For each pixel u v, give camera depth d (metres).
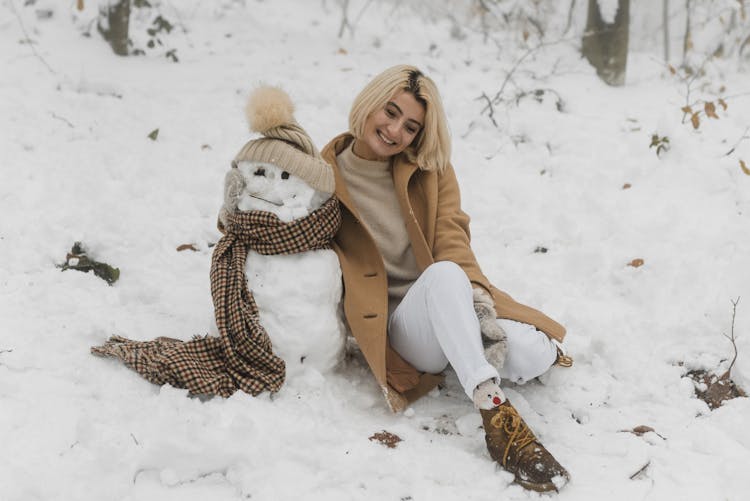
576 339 3.23
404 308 2.75
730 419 2.74
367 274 2.91
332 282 2.80
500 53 6.70
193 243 3.81
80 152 4.46
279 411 2.63
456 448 2.58
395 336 2.82
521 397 2.85
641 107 5.53
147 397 2.62
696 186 4.33
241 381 2.69
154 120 5.00
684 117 4.97
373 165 2.99
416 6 8.54
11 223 3.62
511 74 6.09
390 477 2.41
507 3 7.41
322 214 2.75
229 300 2.73
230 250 2.84
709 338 3.18
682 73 6.33
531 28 7.06
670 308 3.41
